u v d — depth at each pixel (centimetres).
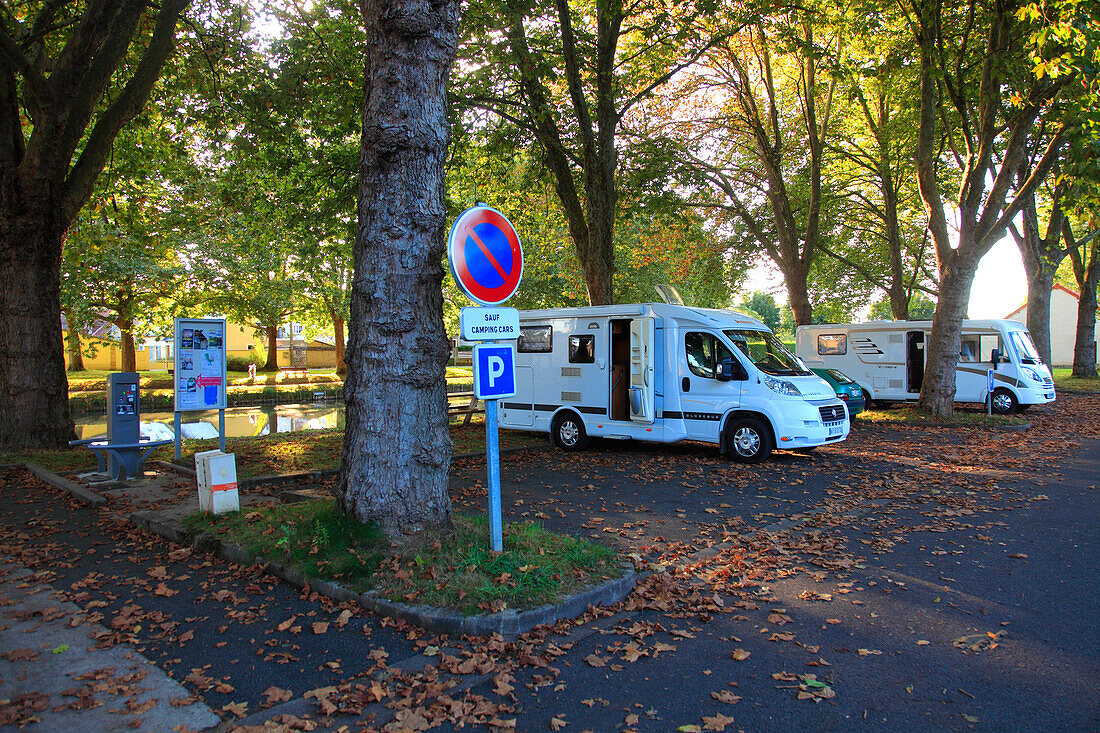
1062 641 437
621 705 360
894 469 1076
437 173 580
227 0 1352
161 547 630
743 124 2223
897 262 2567
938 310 1745
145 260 2562
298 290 3195
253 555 567
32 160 1151
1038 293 2528
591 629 459
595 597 494
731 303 3020
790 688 379
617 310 1246
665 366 1214
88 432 1984
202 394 1108
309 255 1661
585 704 361
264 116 1352
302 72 1303
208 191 2108
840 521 749
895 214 2525
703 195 2205
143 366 5162
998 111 1633
